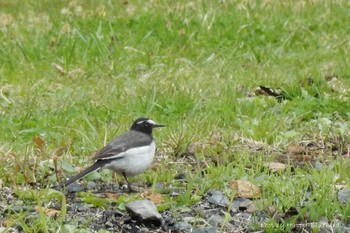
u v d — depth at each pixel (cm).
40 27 2095
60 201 1081
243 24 2047
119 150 1107
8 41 1958
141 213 1012
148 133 1163
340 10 2173
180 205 1069
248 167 1205
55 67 1798
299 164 1219
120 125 1364
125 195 1096
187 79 1645
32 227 978
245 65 1822
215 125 1369
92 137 1320
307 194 1073
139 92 1545
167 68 1764
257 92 1575
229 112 1409
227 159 1224
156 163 1216
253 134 1324
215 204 1073
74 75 1723
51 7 2383
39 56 1875
